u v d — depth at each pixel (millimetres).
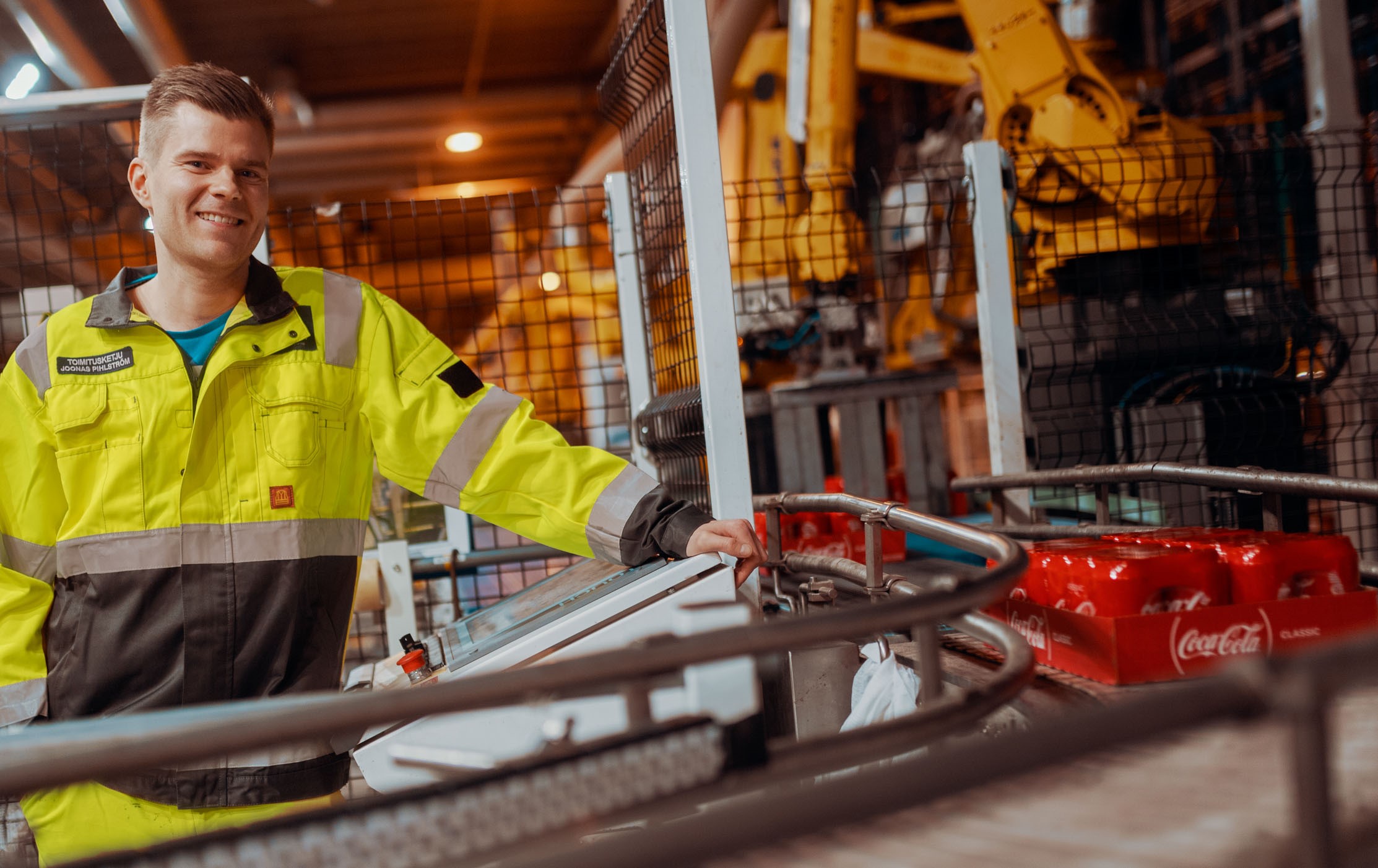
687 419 1739
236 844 575
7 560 1358
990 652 1454
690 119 1490
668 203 1858
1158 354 3033
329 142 10141
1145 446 2941
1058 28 3621
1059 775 607
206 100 1279
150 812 1283
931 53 5695
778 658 1421
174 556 1322
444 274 2498
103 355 1336
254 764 1269
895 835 569
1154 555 1234
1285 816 532
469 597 2908
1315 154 3174
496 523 1420
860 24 5836
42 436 1329
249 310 1357
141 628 1327
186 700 1318
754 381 4867
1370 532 2980
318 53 8852
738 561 1265
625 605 1207
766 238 3406
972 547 1127
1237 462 3006
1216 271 3564
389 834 582
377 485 2594
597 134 9477
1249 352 3207
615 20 8453
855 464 3633
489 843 594
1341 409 3041
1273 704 448
